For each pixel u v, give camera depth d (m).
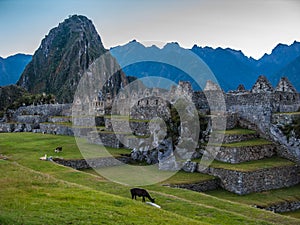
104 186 25.92
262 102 39.91
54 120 70.25
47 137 55.50
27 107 83.94
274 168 33.12
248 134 39.09
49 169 31.19
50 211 16.34
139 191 21.48
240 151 35.16
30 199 18.33
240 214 21.48
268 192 31.77
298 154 35.56
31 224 14.23
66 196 19.44
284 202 29.12
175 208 21.34
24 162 34.12
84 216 16.00
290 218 21.89
